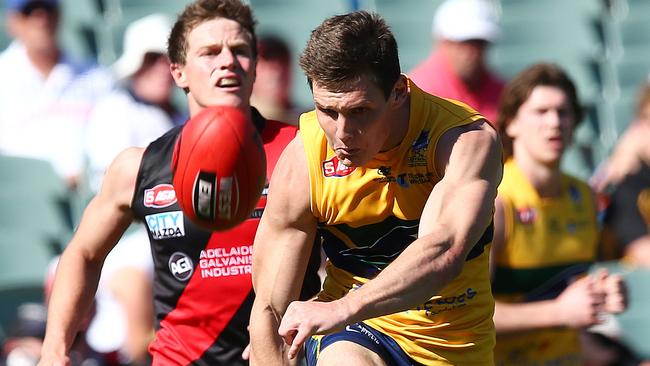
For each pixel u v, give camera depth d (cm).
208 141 1125
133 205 1480
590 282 1775
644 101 2550
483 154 1094
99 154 2489
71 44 2914
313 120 1169
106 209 1491
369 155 1076
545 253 1869
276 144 1476
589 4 3403
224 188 1123
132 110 2472
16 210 2636
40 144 2634
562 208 1892
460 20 2608
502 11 3375
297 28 3133
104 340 2153
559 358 1862
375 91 1034
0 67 2664
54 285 1480
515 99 1886
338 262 1243
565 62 3325
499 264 1853
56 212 2630
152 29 2484
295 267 1179
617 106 3219
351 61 1016
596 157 3128
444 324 1234
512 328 1773
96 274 1504
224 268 1457
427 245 1009
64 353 1435
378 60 1029
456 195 1058
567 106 1873
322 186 1155
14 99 2650
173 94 2836
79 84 2677
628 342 2572
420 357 1246
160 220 1466
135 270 2169
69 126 2648
